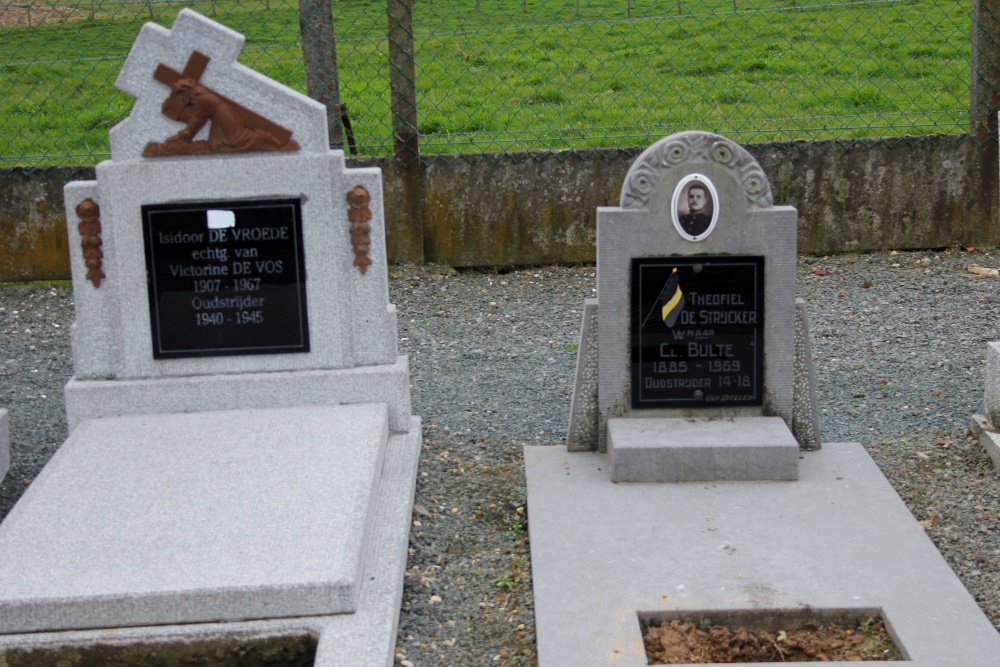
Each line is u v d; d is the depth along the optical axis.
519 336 7.44
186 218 5.52
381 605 4.09
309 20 8.27
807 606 4.18
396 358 5.76
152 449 5.11
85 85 11.34
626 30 12.09
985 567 4.55
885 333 7.26
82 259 5.54
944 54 11.40
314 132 5.47
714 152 5.23
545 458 5.55
